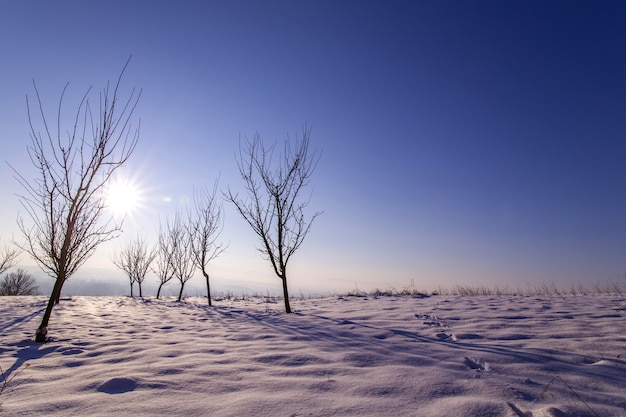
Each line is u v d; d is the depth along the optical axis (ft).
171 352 14.76
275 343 16.58
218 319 26.66
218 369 11.99
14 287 89.25
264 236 31.81
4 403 8.96
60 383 10.66
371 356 13.58
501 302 28.73
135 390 9.87
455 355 13.47
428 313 24.29
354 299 38.93
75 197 19.66
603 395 9.37
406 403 8.89
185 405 8.77
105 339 18.30
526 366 11.91
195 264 45.57
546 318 20.42
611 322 18.53
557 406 8.55
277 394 9.57
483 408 8.48
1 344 17.08
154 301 47.11
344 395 9.49
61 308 33.71
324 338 17.57
